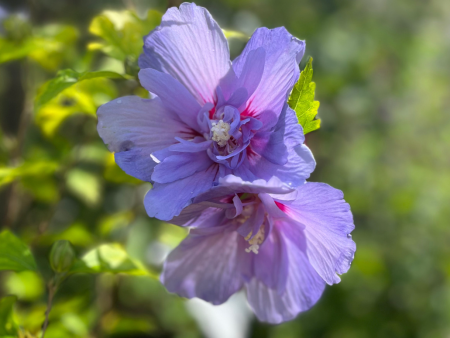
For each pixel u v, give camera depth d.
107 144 0.20
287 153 0.19
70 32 0.32
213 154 0.20
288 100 0.20
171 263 0.22
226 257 0.23
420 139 0.75
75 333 0.31
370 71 0.73
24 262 0.24
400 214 0.64
